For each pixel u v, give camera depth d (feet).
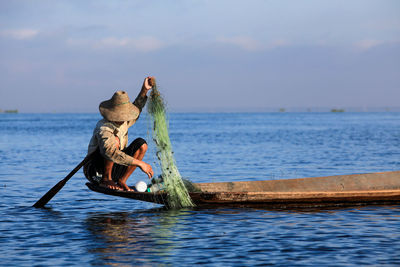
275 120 417.08
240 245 26.32
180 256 24.49
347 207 36.22
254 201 35.78
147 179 52.11
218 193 35.12
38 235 28.48
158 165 35.65
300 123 320.29
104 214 34.40
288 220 31.91
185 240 27.32
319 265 23.13
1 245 26.37
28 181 52.31
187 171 62.23
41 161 77.25
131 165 34.32
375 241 26.91
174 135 169.07
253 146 111.14
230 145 115.34
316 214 33.78
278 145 114.01
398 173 42.86
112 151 33.86
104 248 25.84
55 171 62.54
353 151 93.81
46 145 119.96
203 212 34.42
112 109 34.45
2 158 82.43
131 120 35.78
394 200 37.70
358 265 23.11
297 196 35.63
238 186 39.52
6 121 427.74
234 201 35.65
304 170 63.36
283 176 57.52
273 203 36.09
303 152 92.68
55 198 41.06
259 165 69.56
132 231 29.35
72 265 23.20
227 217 32.83
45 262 23.61
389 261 23.61
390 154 86.58
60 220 32.45
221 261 23.76
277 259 24.00
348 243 26.58
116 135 34.83
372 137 145.59
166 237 27.94
